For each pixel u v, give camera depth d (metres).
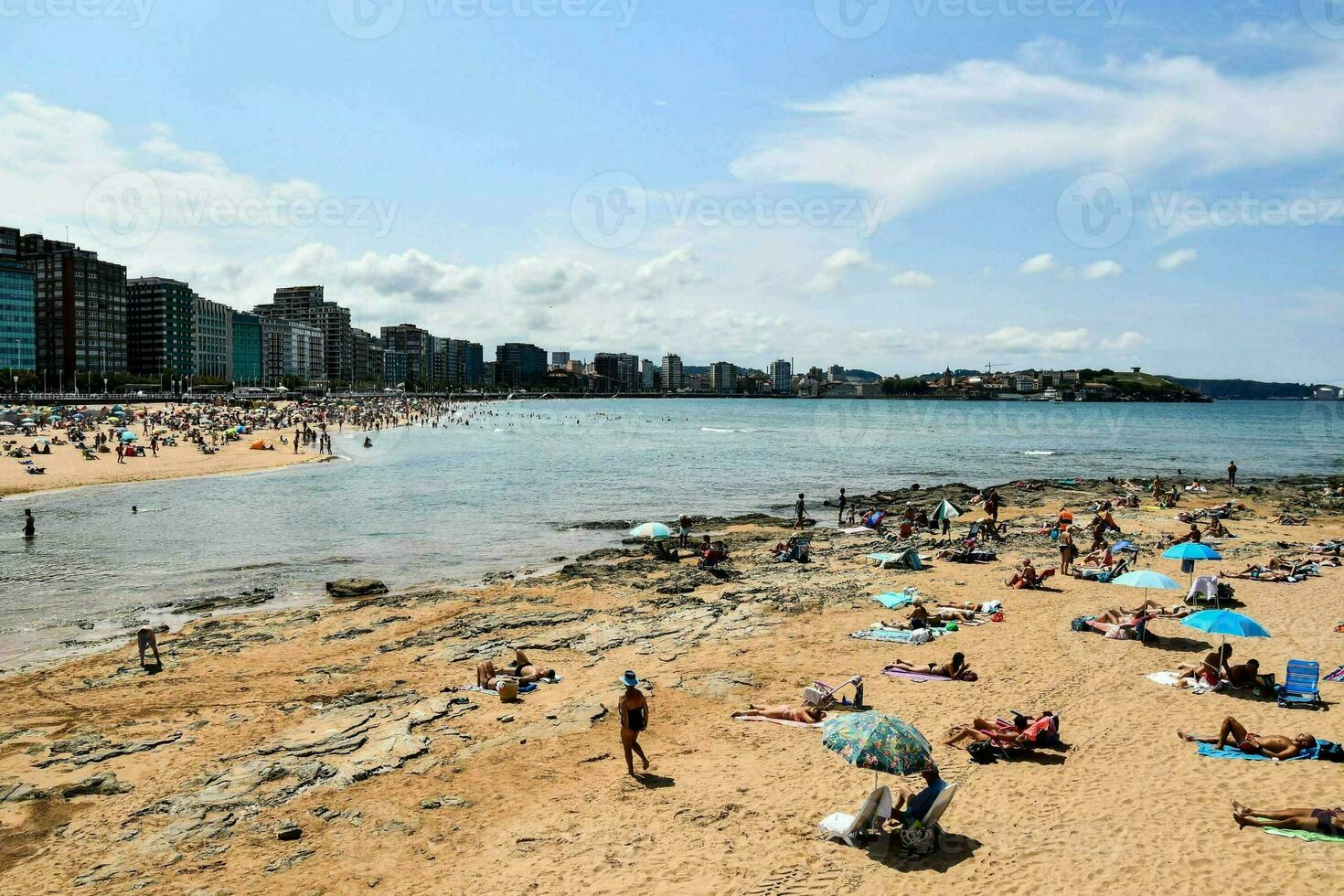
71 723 18.98
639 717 15.38
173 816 14.30
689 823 13.51
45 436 102.62
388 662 23.23
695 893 11.45
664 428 184.62
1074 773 14.69
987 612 26.72
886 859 12.12
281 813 14.37
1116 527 44.38
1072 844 12.22
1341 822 12.01
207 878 12.48
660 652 23.52
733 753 16.36
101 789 15.42
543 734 17.44
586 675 21.61
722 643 24.25
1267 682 18.41
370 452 108.19
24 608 30.20
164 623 28.33
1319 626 24.12
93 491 63.72
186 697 20.64
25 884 12.41
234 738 17.78
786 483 74.44
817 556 38.75
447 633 26.02
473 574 36.28
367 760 16.20
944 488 66.81
